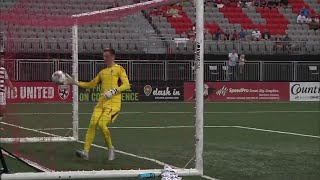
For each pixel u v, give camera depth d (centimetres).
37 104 5588
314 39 8075
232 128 3697
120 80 2331
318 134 3347
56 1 3825
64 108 5278
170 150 2612
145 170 1930
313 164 2234
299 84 7050
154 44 6938
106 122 2284
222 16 8356
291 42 7425
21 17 2558
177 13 7531
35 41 5997
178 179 1844
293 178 1944
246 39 7738
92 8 4141
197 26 1922
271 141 2981
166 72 6725
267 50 7438
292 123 4097
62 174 1839
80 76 6362
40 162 2191
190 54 6775
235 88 6906
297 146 2778
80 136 3112
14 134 3131
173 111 5209
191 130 3534
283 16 8519
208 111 5253
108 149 2362
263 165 2202
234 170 2080
